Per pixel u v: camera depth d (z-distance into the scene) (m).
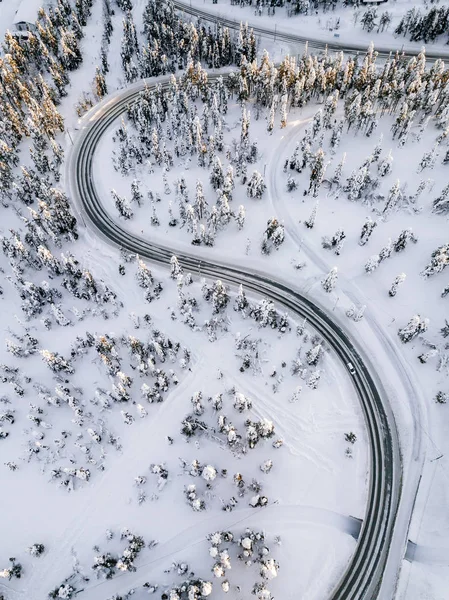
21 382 53.88
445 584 40.66
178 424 51.03
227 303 60.66
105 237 71.06
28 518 45.84
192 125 73.81
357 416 51.53
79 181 79.06
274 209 70.38
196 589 38.44
